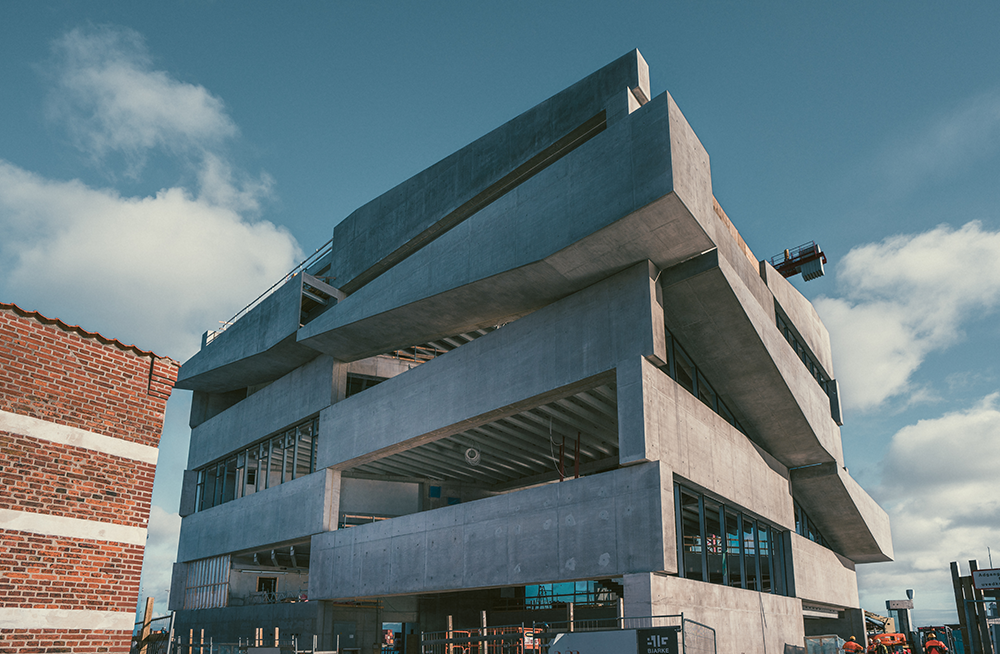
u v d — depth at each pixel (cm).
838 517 3175
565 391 2041
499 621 3216
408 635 3120
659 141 1731
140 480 1091
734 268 2212
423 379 2480
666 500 1744
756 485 2456
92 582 1001
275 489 3106
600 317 1972
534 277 2033
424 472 3247
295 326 2848
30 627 927
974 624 1591
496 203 2131
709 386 2411
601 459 2889
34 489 970
